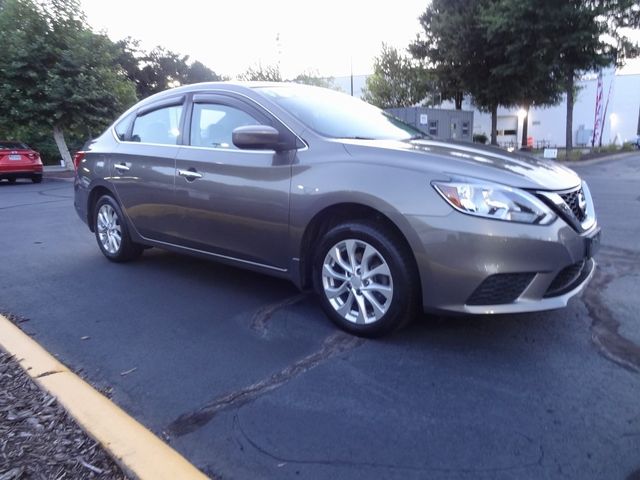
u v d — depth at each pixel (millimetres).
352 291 3443
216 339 3543
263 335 3582
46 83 17859
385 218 3234
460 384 2861
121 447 2311
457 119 29312
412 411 2623
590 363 3045
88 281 4938
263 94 3994
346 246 3426
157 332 3695
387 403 2699
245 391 2869
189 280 4871
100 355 3361
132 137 5047
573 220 3123
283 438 2443
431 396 2752
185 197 4309
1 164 15844
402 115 26578
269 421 2580
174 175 4387
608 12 17750
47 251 6285
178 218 4453
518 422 2502
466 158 3246
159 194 4578
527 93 24797
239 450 2373
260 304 4180
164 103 4746
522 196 2951
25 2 17922
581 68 19781
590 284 4379
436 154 3264
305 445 2389
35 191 14055
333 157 3430
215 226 4133
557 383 2840
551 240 2949
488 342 3348
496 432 2430
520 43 19344
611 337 3367
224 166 3973
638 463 2191
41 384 2875
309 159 3523
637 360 3064
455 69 25203
